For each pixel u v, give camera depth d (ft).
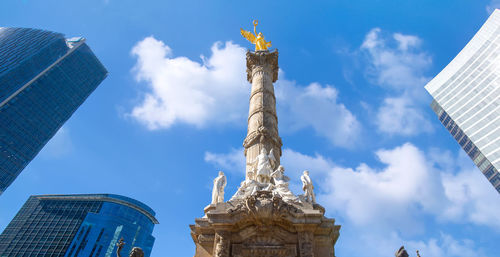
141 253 40.14
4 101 291.79
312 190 56.70
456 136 325.42
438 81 352.90
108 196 354.74
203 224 50.08
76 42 408.26
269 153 72.79
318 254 46.37
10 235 331.16
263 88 92.79
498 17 289.74
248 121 86.94
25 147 303.27
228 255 45.65
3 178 277.64
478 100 292.20
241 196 54.80
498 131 264.52
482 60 295.48
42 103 330.95
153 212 375.45
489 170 272.72
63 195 362.12
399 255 41.22
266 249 45.98
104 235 320.91
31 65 332.60
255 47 118.11
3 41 360.48
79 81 389.80
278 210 47.55
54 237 322.96
